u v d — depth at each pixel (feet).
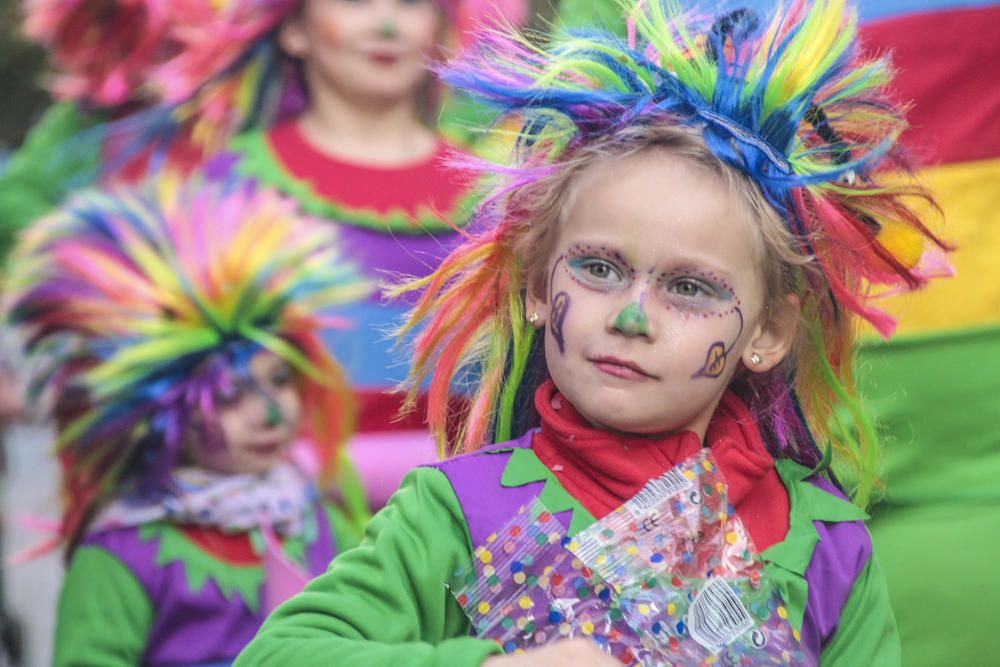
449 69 12.02
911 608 16.31
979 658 16.28
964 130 16.92
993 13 16.80
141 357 20.56
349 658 9.75
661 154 10.80
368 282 22.62
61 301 21.09
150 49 26.45
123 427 20.44
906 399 16.61
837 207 11.95
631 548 10.51
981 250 16.72
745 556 10.74
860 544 11.43
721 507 10.75
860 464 12.27
